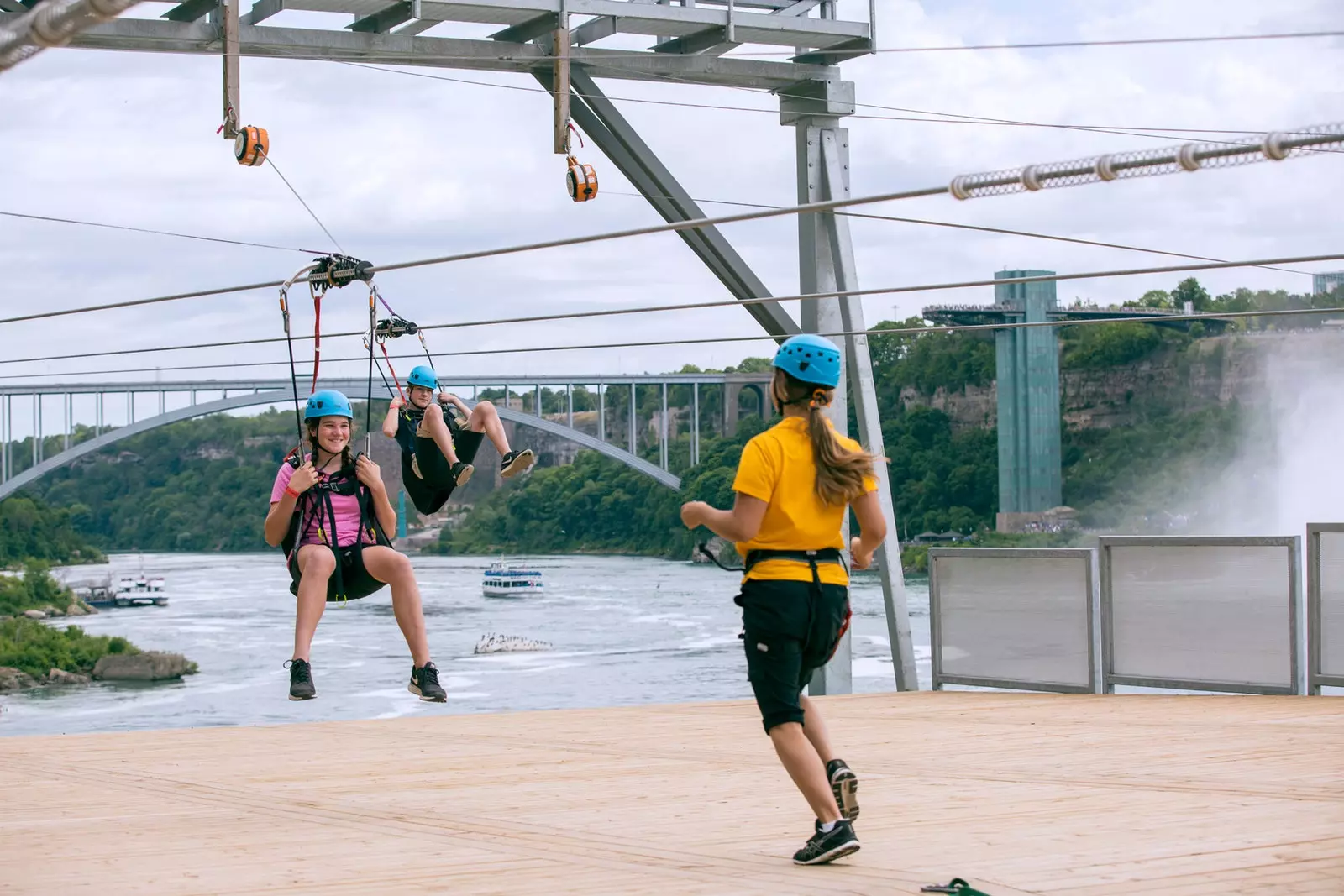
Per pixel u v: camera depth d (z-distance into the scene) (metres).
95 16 3.13
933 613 10.82
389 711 42.00
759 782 6.05
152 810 5.49
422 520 142.62
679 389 133.00
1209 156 3.66
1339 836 4.49
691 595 81.50
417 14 10.88
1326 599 9.12
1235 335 108.69
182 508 166.75
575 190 11.23
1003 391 104.25
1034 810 5.11
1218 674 9.48
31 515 136.12
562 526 136.25
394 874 4.18
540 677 48.31
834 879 3.96
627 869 4.18
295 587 5.75
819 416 4.18
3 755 7.20
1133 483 106.50
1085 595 9.94
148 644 63.97
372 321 7.52
